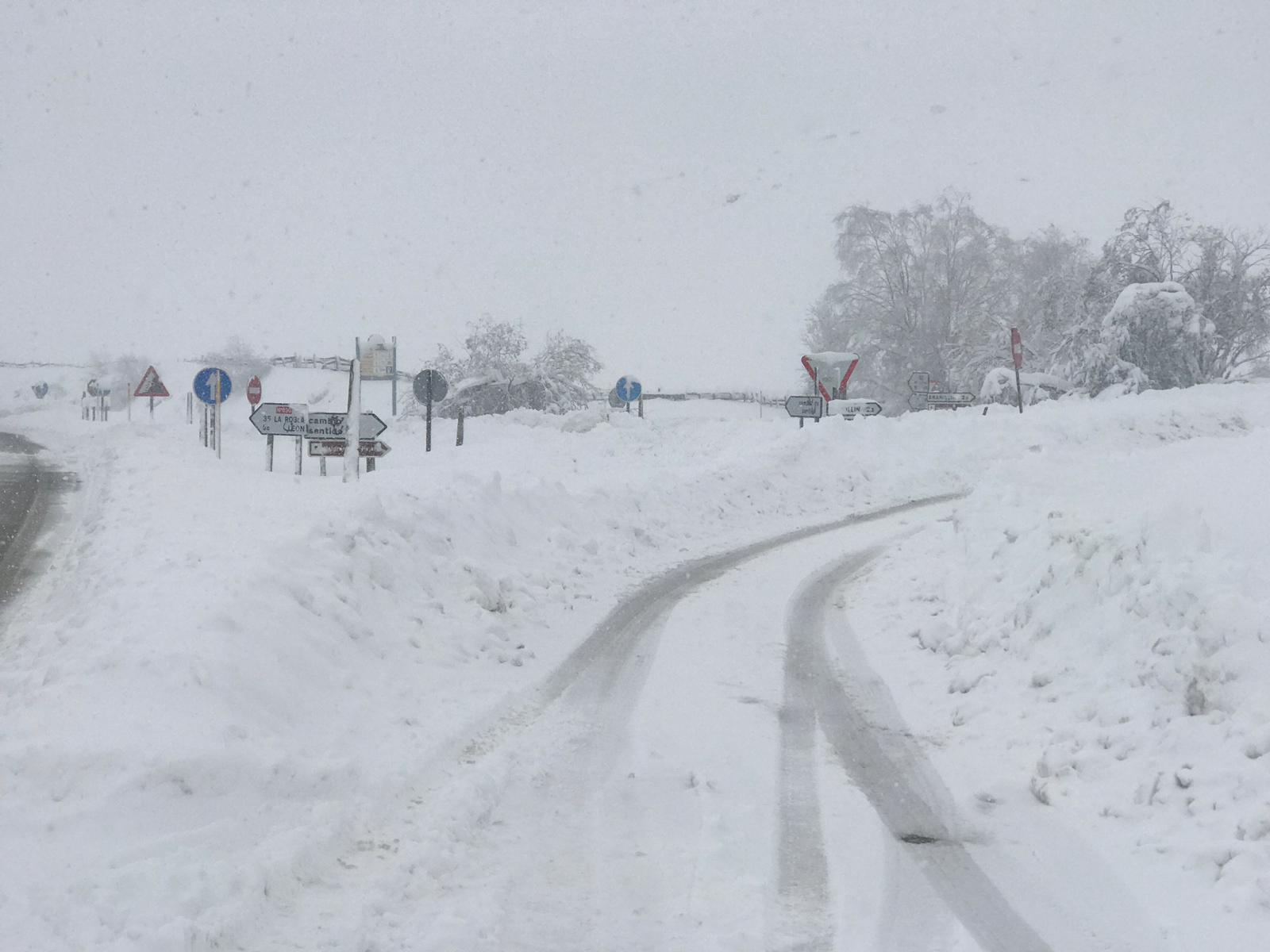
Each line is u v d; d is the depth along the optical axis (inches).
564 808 221.0
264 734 225.5
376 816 208.5
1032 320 1941.4
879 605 414.6
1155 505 325.1
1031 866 197.3
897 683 318.3
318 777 212.8
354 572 332.2
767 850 202.7
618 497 587.2
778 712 288.8
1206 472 359.3
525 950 162.7
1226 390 1147.9
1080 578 305.9
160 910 157.2
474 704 281.0
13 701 232.7
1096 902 182.7
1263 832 191.0
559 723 275.7
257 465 863.7
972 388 1931.6
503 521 468.4
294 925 165.3
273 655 258.5
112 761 193.3
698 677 320.5
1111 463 451.2
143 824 182.5
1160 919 175.5
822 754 257.8
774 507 684.7
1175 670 243.6
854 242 2068.2
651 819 216.2
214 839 183.2
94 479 836.0
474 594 367.2
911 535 592.4
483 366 1670.8
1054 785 232.5
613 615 398.6
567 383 1674.5
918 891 186.9
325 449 706.8
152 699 219.9
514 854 198.7
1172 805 211.0
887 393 2084.2
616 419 1148.5
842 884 189.0
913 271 2100.1
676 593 438.0
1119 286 1587.1
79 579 404.5
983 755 256.4
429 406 935.7
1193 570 261.6
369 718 257.0
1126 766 230.1
